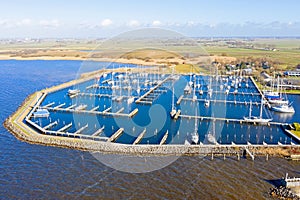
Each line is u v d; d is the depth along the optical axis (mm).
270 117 90875
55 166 55312
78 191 46938
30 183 49219
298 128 76312
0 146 64875
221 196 46031
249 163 57312
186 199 45125
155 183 49500
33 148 63812
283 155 61094
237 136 72938
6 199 44688
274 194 46594
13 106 101875
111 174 52250
